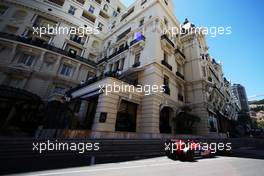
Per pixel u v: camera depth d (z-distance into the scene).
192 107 21.30
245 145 19.61
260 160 9.40
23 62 21.06
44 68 21.95
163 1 24.53
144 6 24.53
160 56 18.69
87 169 5.78
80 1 31.75
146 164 7.30
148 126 14.82
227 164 7.89
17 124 15.21
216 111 24.33
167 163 7.77
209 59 30.47
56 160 6.94
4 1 23.06
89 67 26.59
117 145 9.41
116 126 13.97
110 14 36.50
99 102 13.23
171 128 17.95
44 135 11.09
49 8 26.38
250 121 53.66
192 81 22.81
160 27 20.62
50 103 16.45
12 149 6.57
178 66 23.97
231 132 29.28
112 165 6.75
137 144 10.23
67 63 24.52
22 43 20.84
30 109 16.23
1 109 15.73
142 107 16.28
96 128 12.00
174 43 24.33
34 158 6.86
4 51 20.09
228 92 45.31
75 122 15.26
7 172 4.90
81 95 16.64
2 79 18.89
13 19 22.78
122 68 21.89
